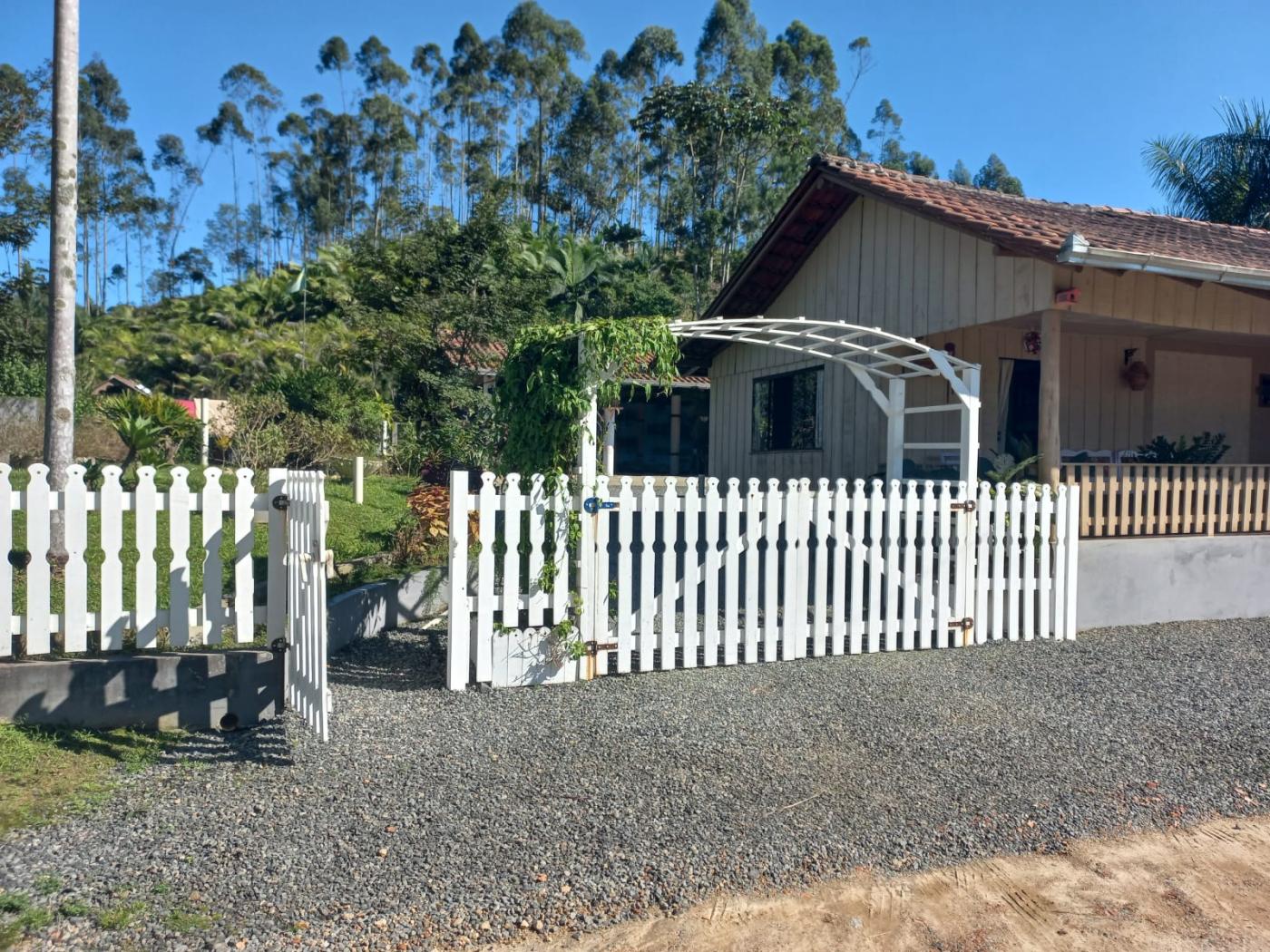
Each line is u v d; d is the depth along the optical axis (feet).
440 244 64.69
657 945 10.10
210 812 12.74
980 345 36.09
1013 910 11.09
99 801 13.04
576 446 20.08
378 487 44.86
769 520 21.09
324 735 14.85
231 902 10.47
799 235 40.04
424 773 14.16
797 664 21.17
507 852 11.78
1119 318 28.71
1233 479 29.78
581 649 19.42
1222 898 11.52
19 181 46.37
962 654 22.56
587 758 14.94
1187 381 39.52
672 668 20.39
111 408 50.37
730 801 13.52
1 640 15.94
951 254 31.89
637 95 188.24
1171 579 27.66
